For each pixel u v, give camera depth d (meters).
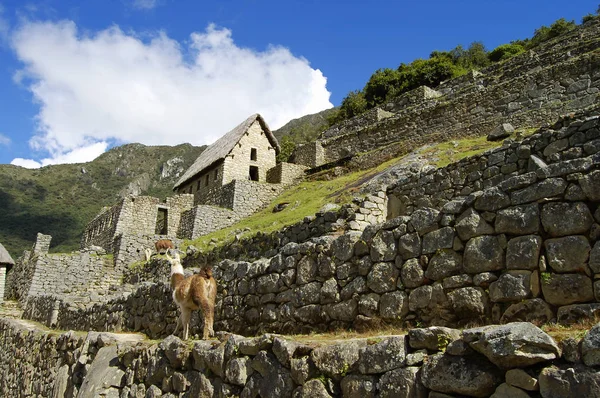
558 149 9.73
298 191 30.53
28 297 24.67
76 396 8.65
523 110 23.45
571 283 4.48
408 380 3.97
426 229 5.86
